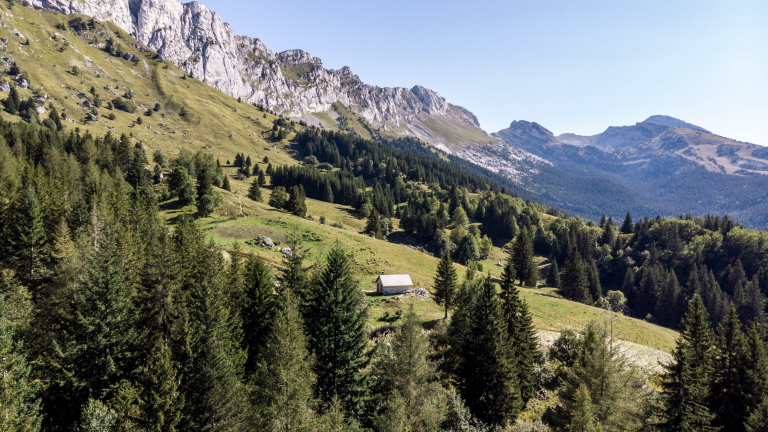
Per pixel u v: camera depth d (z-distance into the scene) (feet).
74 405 94.22
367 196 627.05
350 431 96.02
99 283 101.04
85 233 166.40
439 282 225.35
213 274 118.21
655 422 109.60
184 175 358.43
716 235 522.06
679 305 416.67
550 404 138.31
